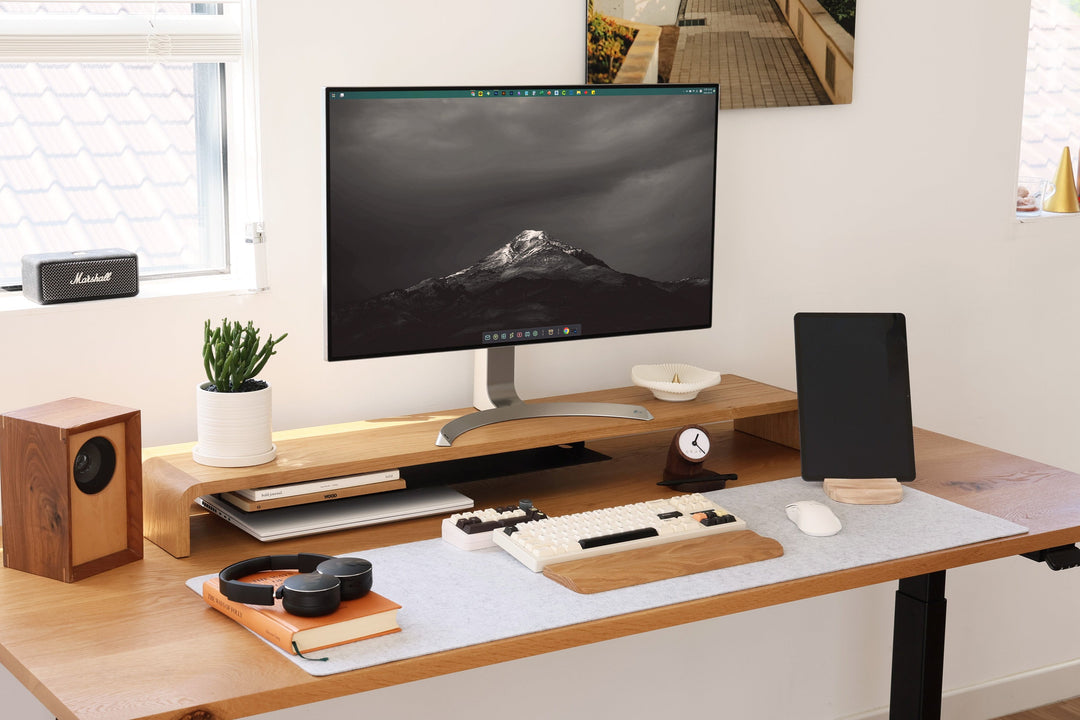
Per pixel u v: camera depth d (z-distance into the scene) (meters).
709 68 2.20
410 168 1.69
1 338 1.68
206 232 1.96
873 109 2.41
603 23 2.09
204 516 1.70
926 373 2.62
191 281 1.92
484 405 1.91
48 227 1.83
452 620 1.32
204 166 1.94
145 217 1.91
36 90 1.79
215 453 1.60
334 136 1.62
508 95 1.74
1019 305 2.71
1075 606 2.91
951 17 2.46
